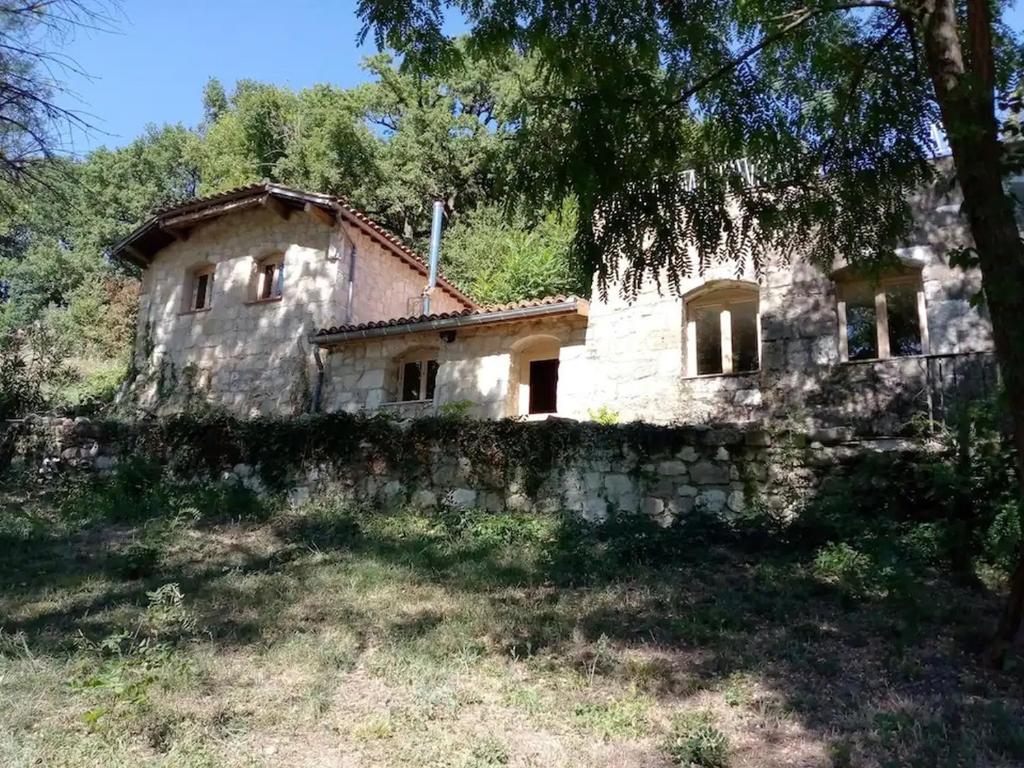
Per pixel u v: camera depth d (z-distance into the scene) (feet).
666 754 11.62
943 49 15.46
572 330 41.55
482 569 22.61
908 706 13.05
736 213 23.89
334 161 89.56
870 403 32.22
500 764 11.21
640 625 17.61
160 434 37.32
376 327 45.55
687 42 19.22
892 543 20.21
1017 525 19.13
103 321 90.79
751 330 36.86
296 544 25.68
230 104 125.29
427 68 19.39
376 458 32.30
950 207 32.22
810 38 19.84
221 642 16.16
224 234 54.95
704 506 26.04
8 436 40.86
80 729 11.86
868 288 33.99
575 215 21.08
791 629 17.21
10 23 20.44
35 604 18.97
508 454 29.78
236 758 11.14
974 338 30.86
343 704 13.29
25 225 26.27
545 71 20.66
